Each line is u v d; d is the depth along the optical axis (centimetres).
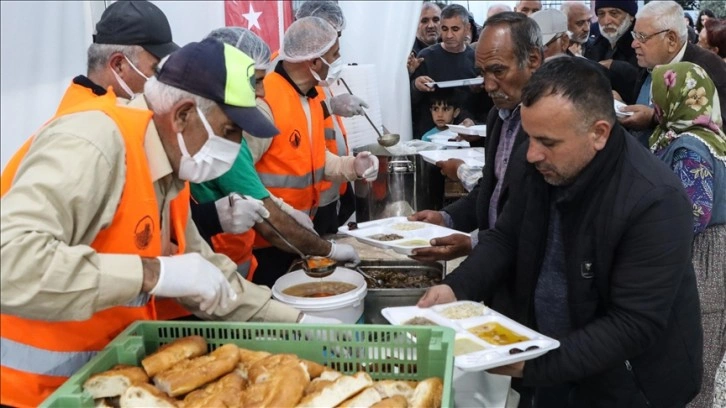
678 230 144
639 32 340
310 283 188
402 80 405
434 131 455
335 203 301
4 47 221
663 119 245
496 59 204
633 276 146
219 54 131
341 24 333
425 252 208
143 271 121
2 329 130
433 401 113
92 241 125
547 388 188
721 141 235
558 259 171
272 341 133
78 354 133
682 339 167
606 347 145
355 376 117
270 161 244
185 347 125
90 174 116
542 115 142
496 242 187
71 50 235
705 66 325
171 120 131
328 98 327
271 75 251
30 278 109
